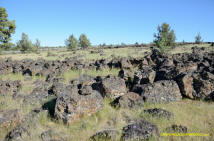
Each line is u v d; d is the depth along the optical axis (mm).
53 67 18406
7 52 66750
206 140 4969
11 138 5137
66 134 5527
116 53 41906
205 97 8156
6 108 7574
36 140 5195
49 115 6809
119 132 5363
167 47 27484
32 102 8383
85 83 10781
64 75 15383
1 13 40719
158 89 8219
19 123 6152
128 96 7734
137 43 84812
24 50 63656
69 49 68438
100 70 17234
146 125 5434
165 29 28984
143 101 7738
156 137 4969
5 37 41688
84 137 5336
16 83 11148
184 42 75000
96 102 7031
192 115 6652
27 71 17422
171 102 8000
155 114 6488
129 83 11328
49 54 45312
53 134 5441
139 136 4961
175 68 10992
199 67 11852
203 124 5930
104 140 5000
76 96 6516
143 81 10430
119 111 7113
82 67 18203
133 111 7156
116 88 8562
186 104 7766
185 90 8461
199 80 8523
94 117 6574
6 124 5723
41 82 12609
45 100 8602
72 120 6129
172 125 5832
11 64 22391
